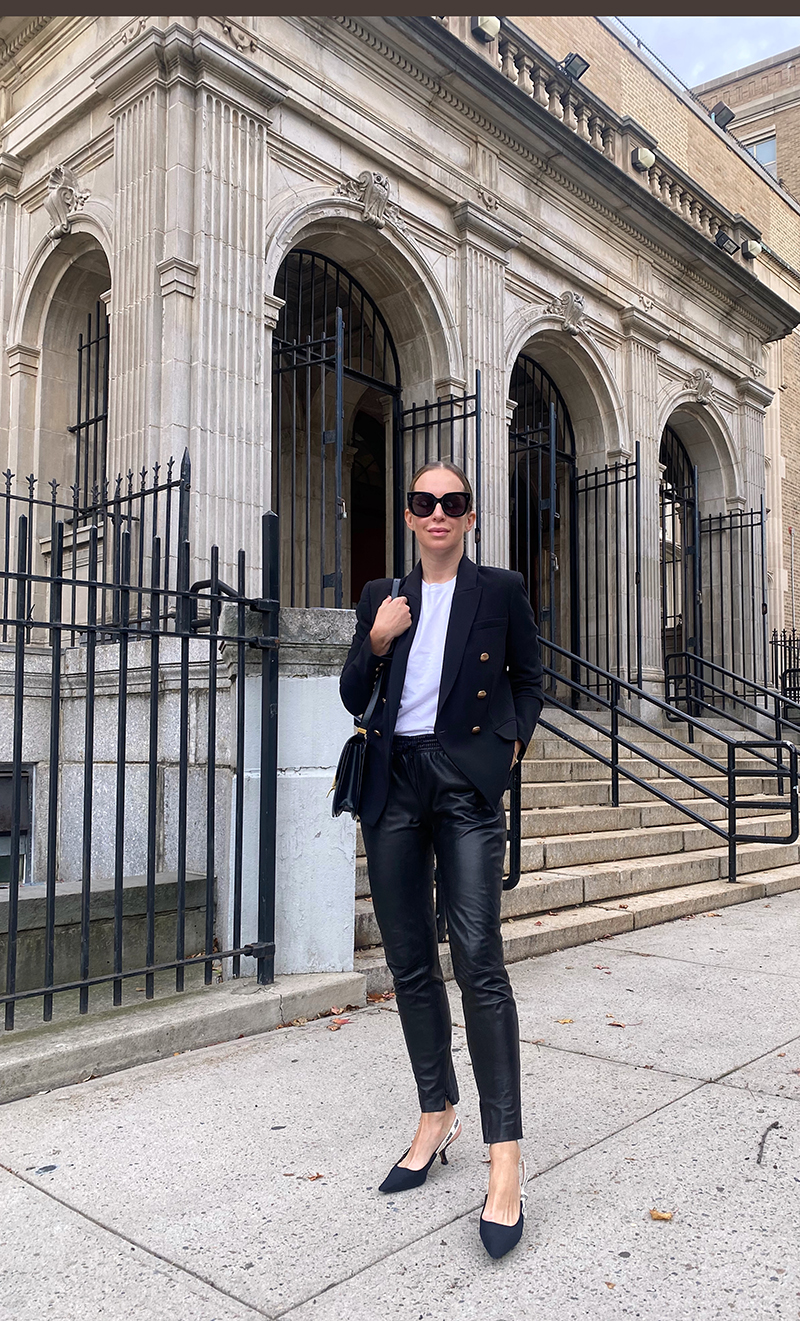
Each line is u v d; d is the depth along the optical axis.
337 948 4.02
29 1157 2.47
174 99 7.26
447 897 2.21
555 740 8.48
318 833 4.02
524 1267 1.95
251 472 7.29
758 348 15.03
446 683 2.22
